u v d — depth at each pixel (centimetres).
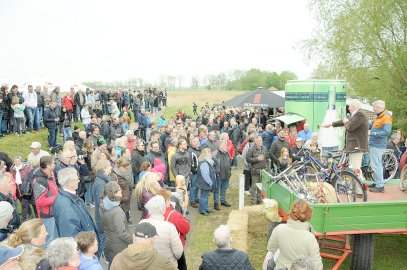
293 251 421
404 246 856
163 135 1384
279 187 731
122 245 521
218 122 2247
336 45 1778
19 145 1598
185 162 1034
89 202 1039
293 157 1035
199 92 8594
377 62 1733
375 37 1672
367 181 838
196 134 1395
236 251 414
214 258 409
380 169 765
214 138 1220
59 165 839
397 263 770
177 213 536
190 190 1115
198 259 762
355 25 1700
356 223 613
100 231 662
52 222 632
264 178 852
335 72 1825
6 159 879
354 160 730
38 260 407
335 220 605
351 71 1780
